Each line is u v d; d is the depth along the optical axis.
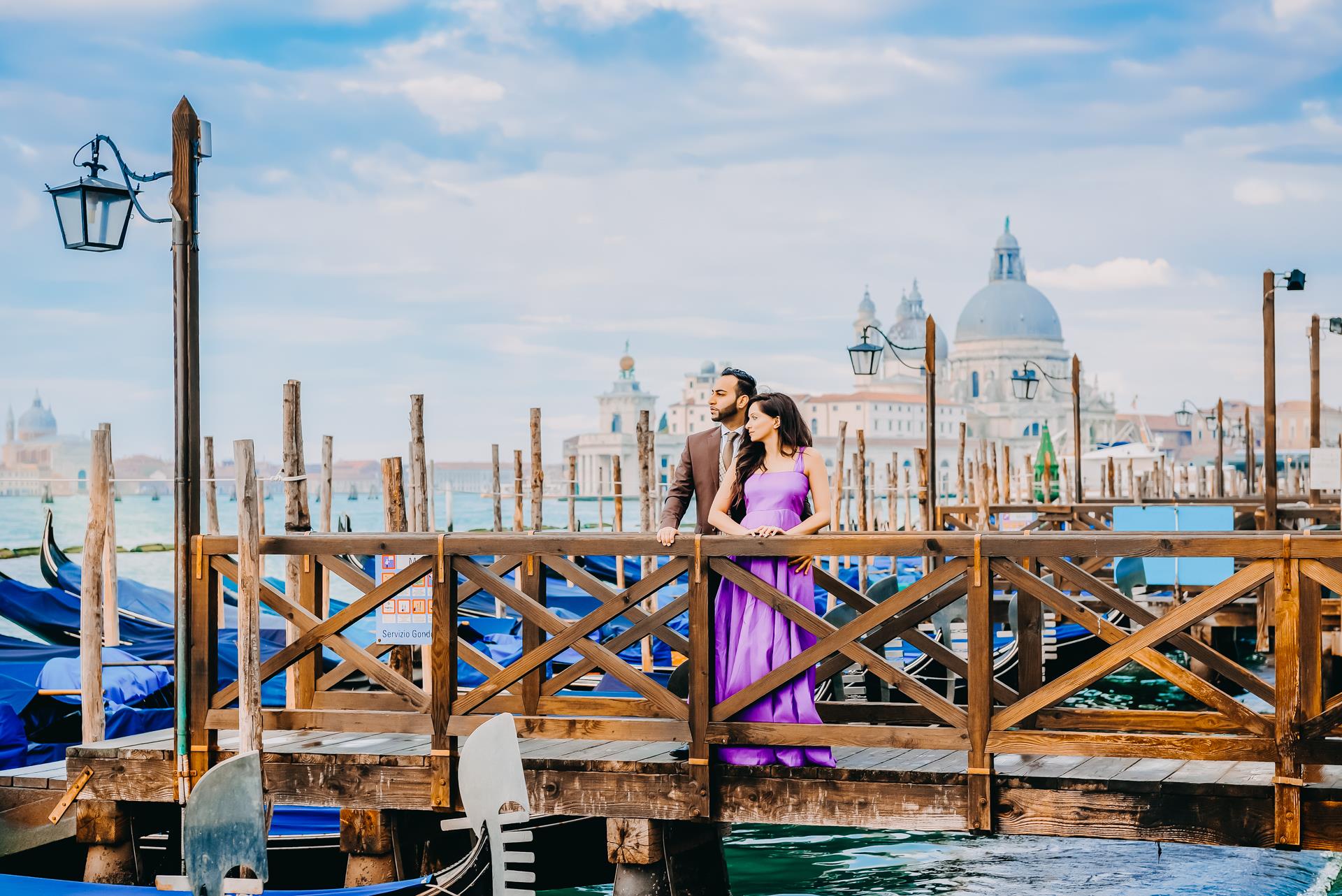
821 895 11.05
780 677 7.48
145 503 104.81
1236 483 50.12
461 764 7.36
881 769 7.48
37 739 11.59
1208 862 11.90
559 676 8.27
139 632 14.46
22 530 65.12
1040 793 7.27
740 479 7.81
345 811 8.56
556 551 7.85
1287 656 6.82
